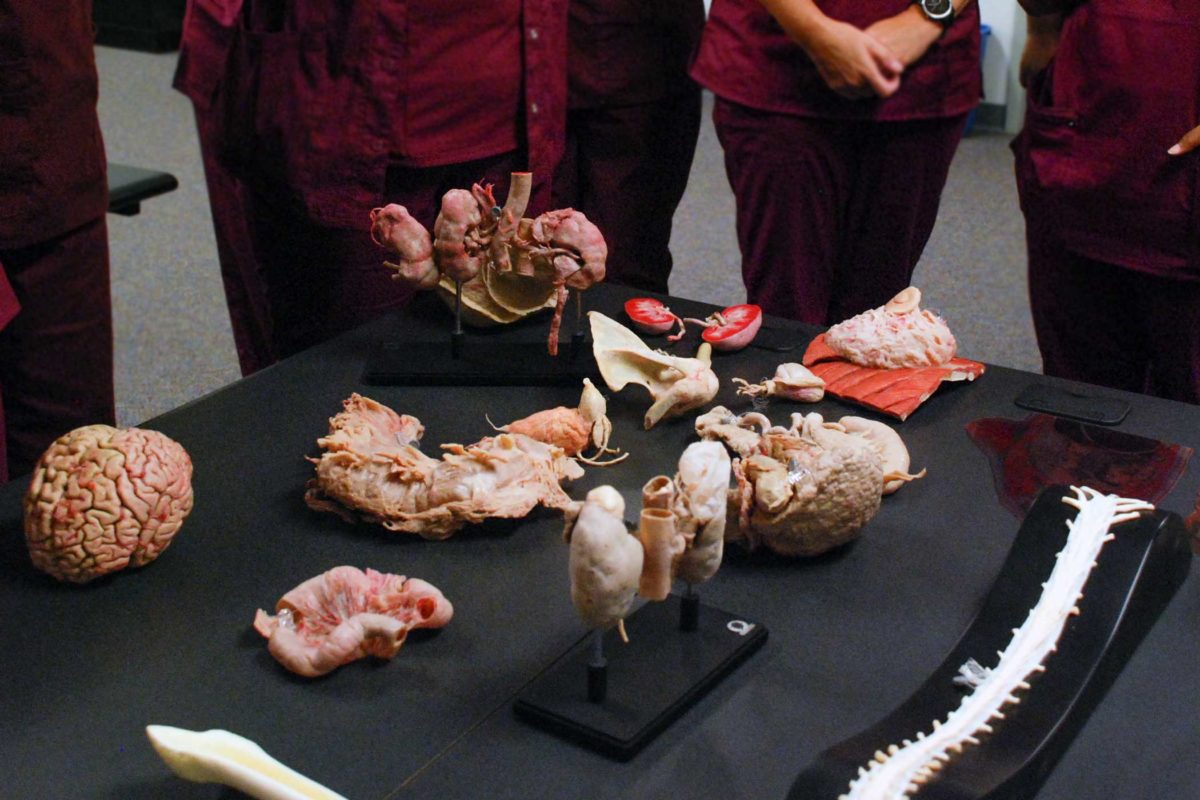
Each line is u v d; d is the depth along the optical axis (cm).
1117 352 162
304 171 145
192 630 86
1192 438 114
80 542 87
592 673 77
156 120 430
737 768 74
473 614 88
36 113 128
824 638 86
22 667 82
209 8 147
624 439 112
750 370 126
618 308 140
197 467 106
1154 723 79
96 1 525
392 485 97
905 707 78
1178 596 92
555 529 98
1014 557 89
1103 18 143
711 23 167
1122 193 146
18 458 145
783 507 91
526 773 74
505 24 146
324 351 128
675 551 77
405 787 72
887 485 103
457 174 154
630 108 170
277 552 95
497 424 114
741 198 171
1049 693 78
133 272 309
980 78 167
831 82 155
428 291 142
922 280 300
